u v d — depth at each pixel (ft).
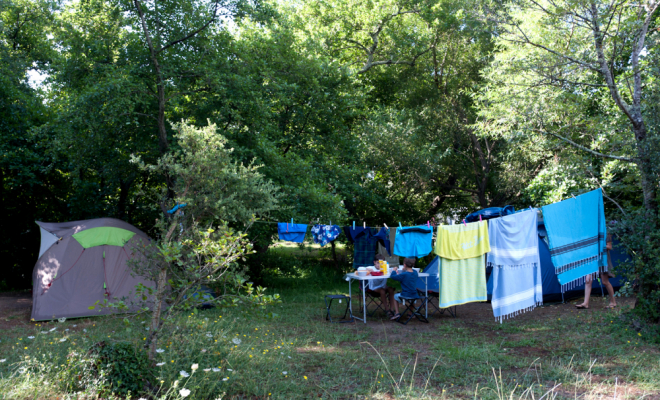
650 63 23.34
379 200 48.01
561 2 25.09
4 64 39.60
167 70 31.12
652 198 21.57
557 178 35.88
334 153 44.68
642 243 21.07
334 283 45.42
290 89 38.17
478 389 14.61
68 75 31.91
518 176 43.65
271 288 41.45
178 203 16.21
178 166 15.90
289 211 32.81
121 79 27.91
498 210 26.86
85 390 12.84
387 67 56.75
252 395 14.05
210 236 15.90
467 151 51.62
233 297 15.33
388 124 46.19
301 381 15.40
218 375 14.57
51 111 43.16
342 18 55.21
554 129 33.94
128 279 28.55
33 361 14.61
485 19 26.99
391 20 55.36
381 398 13.82
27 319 26.89
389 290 28.73
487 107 40.98
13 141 38.96
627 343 19.49
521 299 22.06
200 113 33.14
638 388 14.37
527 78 28.25
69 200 40.88
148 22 31.60
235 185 17.04
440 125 50.03
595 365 16.67
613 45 23.82
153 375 13.84
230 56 34.42
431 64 52.34
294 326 24.93
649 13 22.58
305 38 46.32
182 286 14.96
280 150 39.11
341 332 23.39
